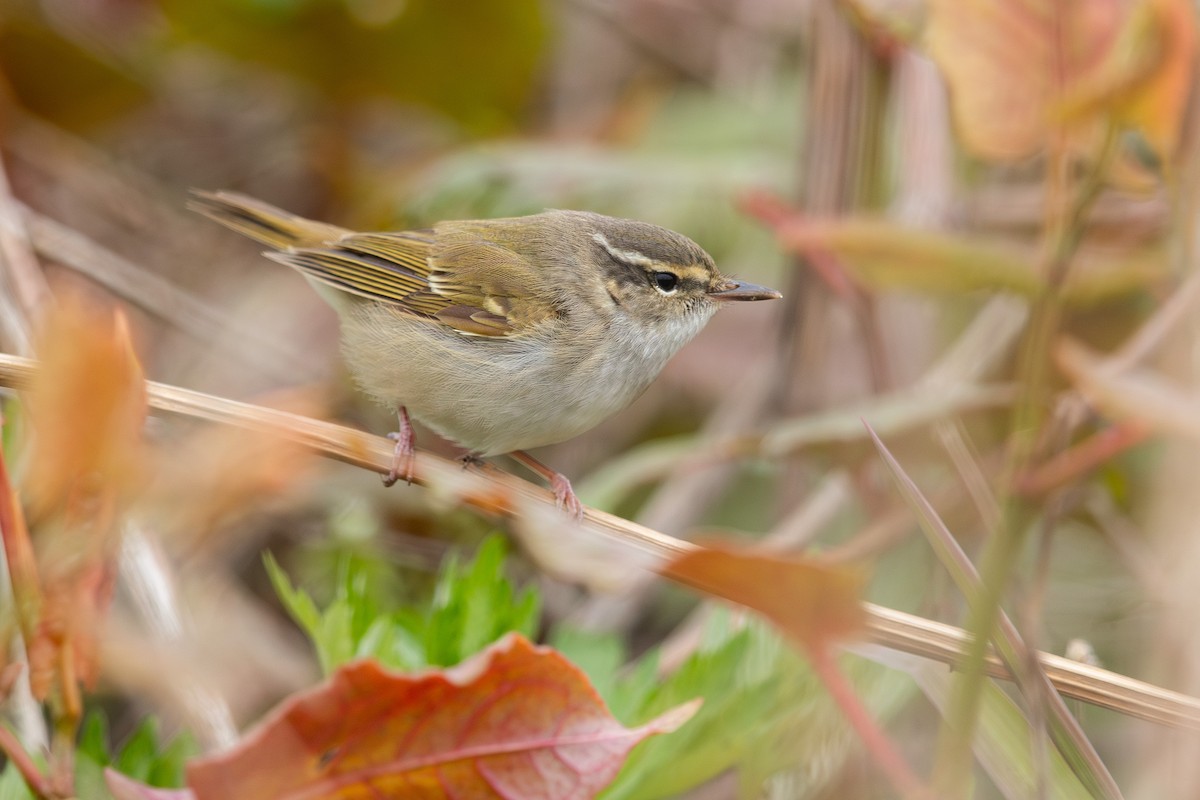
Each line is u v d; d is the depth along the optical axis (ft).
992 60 27.35
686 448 40.09
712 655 22.38
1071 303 31.60
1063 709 20.01
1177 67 23.49
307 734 14.99
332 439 26.11
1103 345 42.39
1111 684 22.26
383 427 45.01
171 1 50.88
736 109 55.47
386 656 22.26
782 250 41.93
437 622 22.84
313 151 53.83
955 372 40.93
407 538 39.78
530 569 39.58
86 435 13.15
